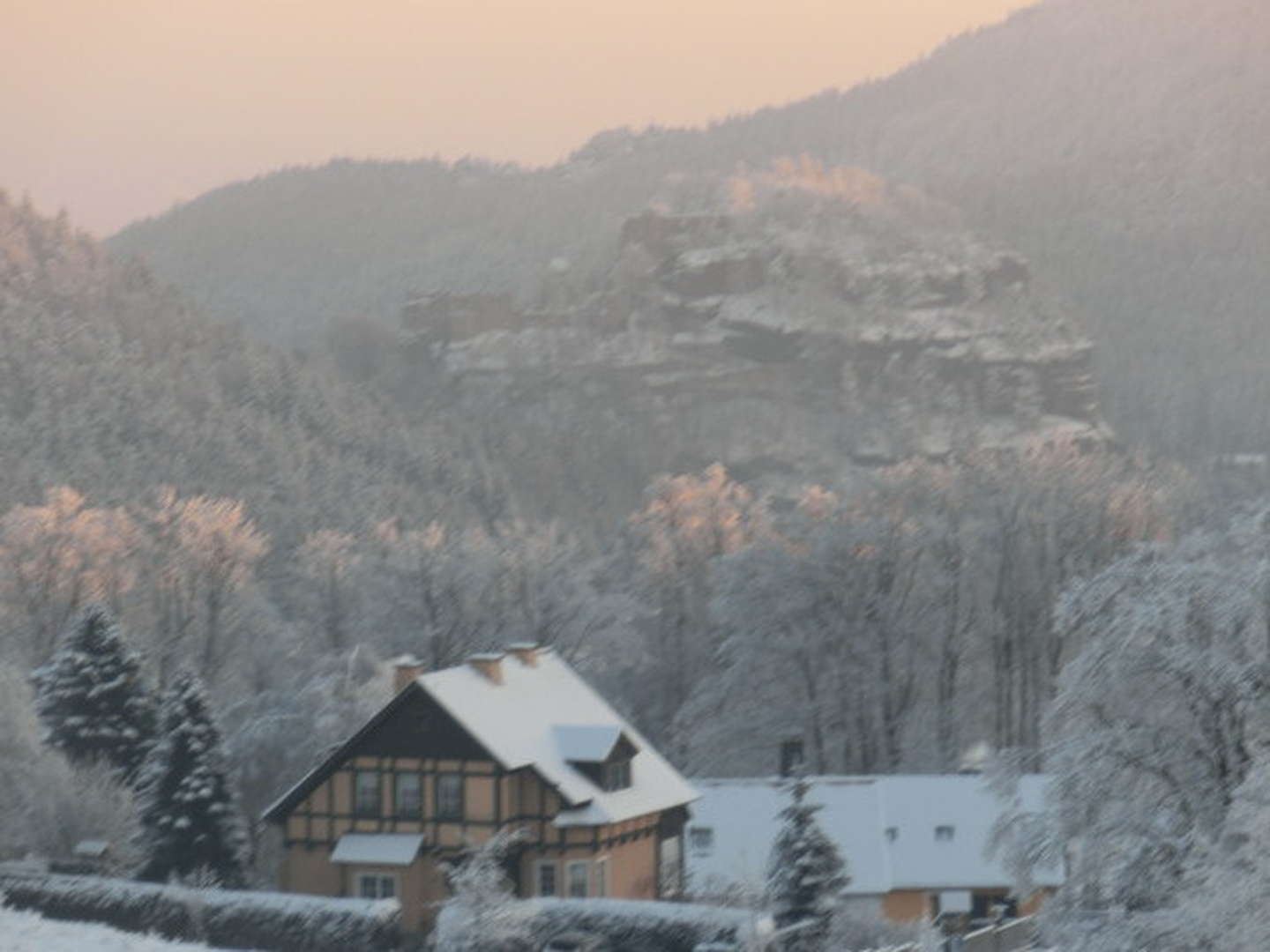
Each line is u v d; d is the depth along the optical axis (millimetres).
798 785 191250
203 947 135875
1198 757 146625
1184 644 146500
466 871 187375
